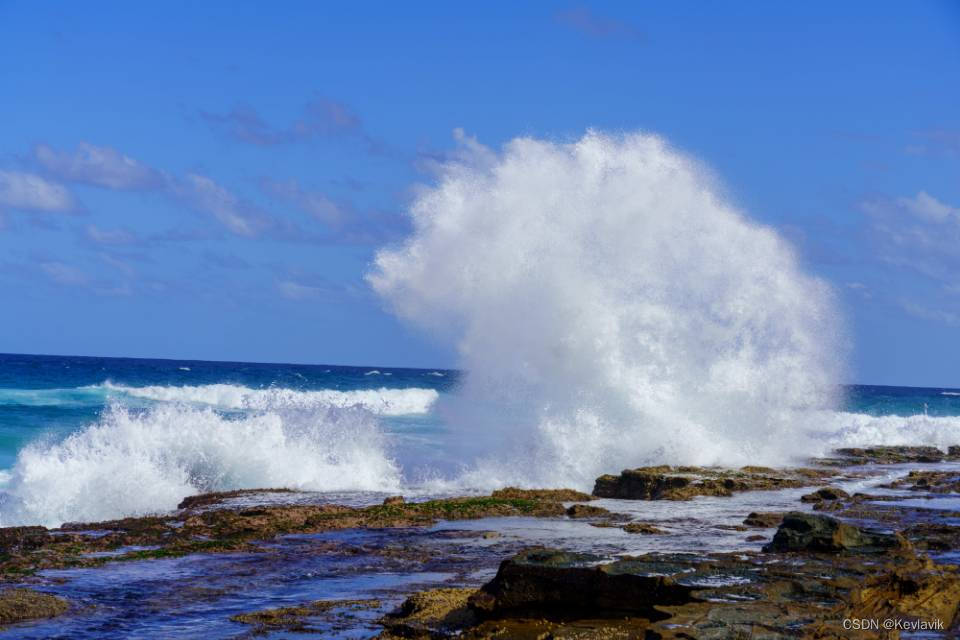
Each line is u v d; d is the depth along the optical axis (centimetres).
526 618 1137
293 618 1209
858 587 1107
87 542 1781
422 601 1219
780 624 947
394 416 5409
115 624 1198
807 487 2688
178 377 10088
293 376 11462
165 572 1512
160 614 1245
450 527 1950
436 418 5234
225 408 5897
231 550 1697
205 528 1905
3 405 5244
